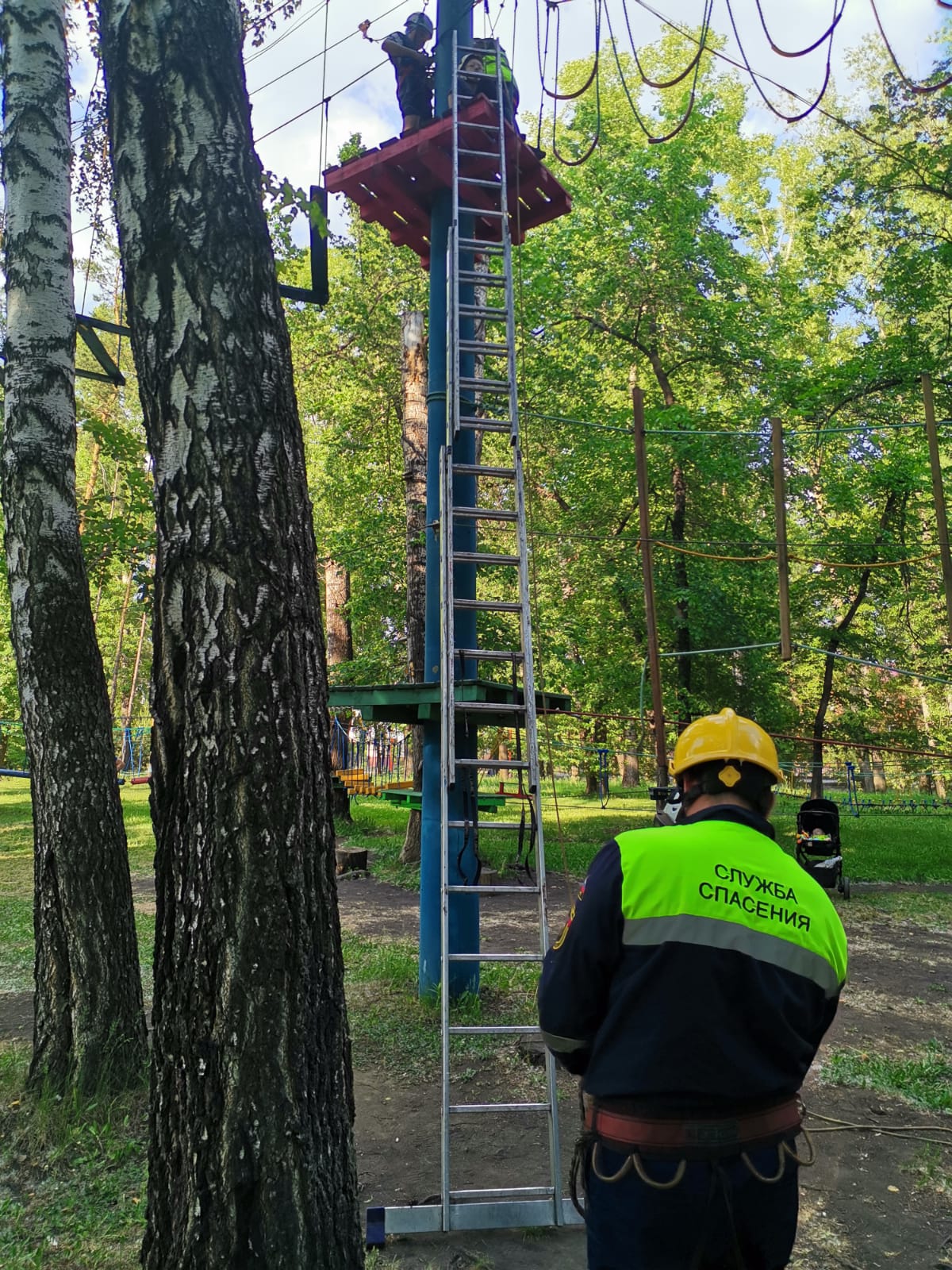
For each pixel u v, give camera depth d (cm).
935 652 2372
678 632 1900
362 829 1845
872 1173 438
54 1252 366
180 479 282
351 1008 668
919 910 1095
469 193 754
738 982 203
